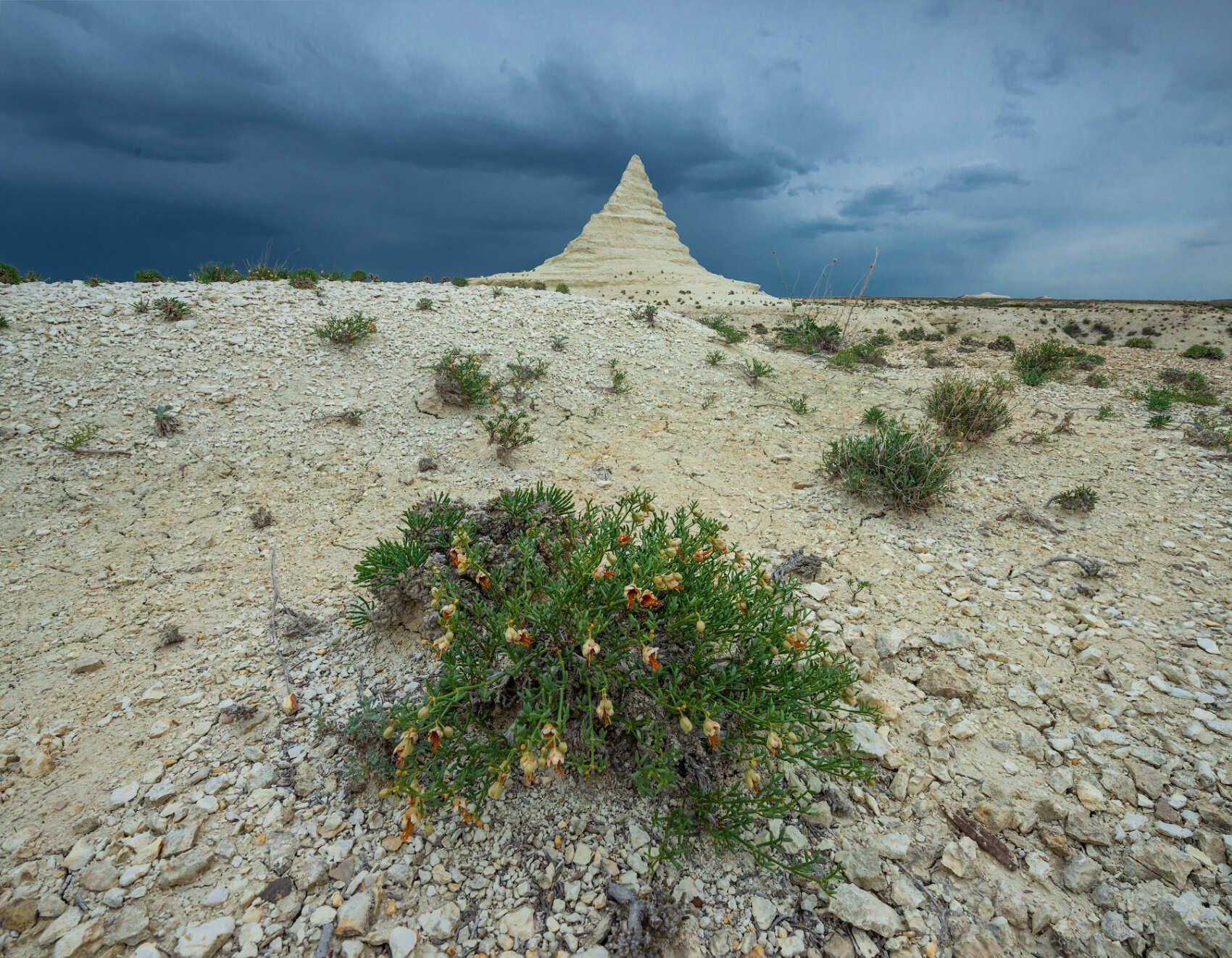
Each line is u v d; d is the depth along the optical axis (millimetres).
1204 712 2805
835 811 2414
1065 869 2201
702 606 2371
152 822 2195
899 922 2029
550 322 9086
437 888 2041
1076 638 3402
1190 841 2262
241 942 1853
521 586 2639
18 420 5129
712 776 2381
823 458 6051
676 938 1912
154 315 7152
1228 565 4117
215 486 4812
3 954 1789
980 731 2803
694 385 8031
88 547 4031
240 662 3062
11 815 2229
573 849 2170
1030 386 9312
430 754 2244
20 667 2986
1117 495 5320
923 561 4305
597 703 2350
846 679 2426
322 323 7711
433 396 6562
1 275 8305
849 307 18172
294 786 2379
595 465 5750
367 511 4715
